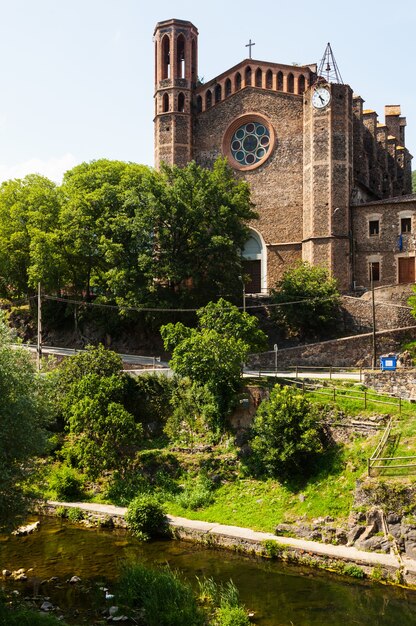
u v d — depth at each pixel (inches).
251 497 1099.3
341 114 2021.4
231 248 1760.6
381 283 1984.5
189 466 1216.8
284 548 926.4
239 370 1277.1
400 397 1155.9
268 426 1121.4
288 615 750.5
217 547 983.0
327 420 1145.4
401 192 2979.8
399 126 3196.4
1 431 778.8
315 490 1041.5
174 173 1891.0
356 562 868.0
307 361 1560.0
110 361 1421.0
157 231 1768.0
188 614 720.3
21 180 2111.2
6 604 768.9
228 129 2241.6
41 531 1068.5
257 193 2183.8
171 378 1409.9
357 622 732.7
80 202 1841.8
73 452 1300.4
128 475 1231.5
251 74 2220.7
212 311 1393.9
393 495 920.3
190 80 2288.4
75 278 1990.7
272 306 1785.2
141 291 1690.5
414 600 786.8
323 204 1995.6
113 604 777.6
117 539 1027.3
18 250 1974.7
